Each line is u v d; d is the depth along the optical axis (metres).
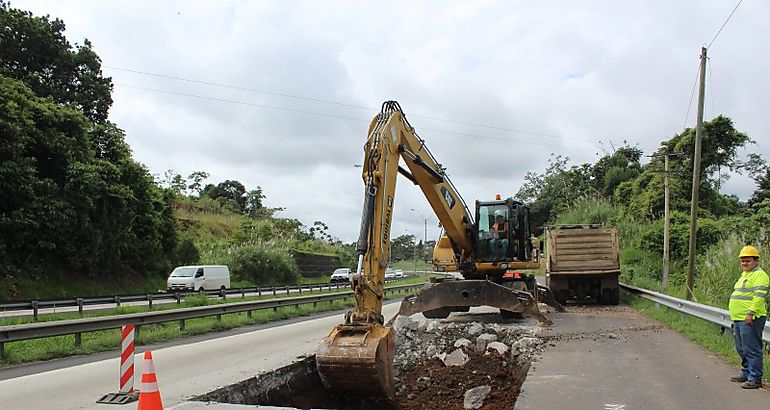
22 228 29.89
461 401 11.59
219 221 63.66
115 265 36.12
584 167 70.25
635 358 10.70
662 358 10.64
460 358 13.79
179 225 49.25
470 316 18.91
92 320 13.73
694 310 14.67
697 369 9.62
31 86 37.06
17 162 30.09
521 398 7.94
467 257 18.25
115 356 12.82
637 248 37.31
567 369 9.83
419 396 12.01
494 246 18.28
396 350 14.79
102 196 34.34
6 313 21.80
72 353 12.84
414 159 12.73
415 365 13.91
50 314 20.56
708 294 20.89
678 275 32.03
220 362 11.27
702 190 41.78
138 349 13.51
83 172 32.94
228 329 18.50
